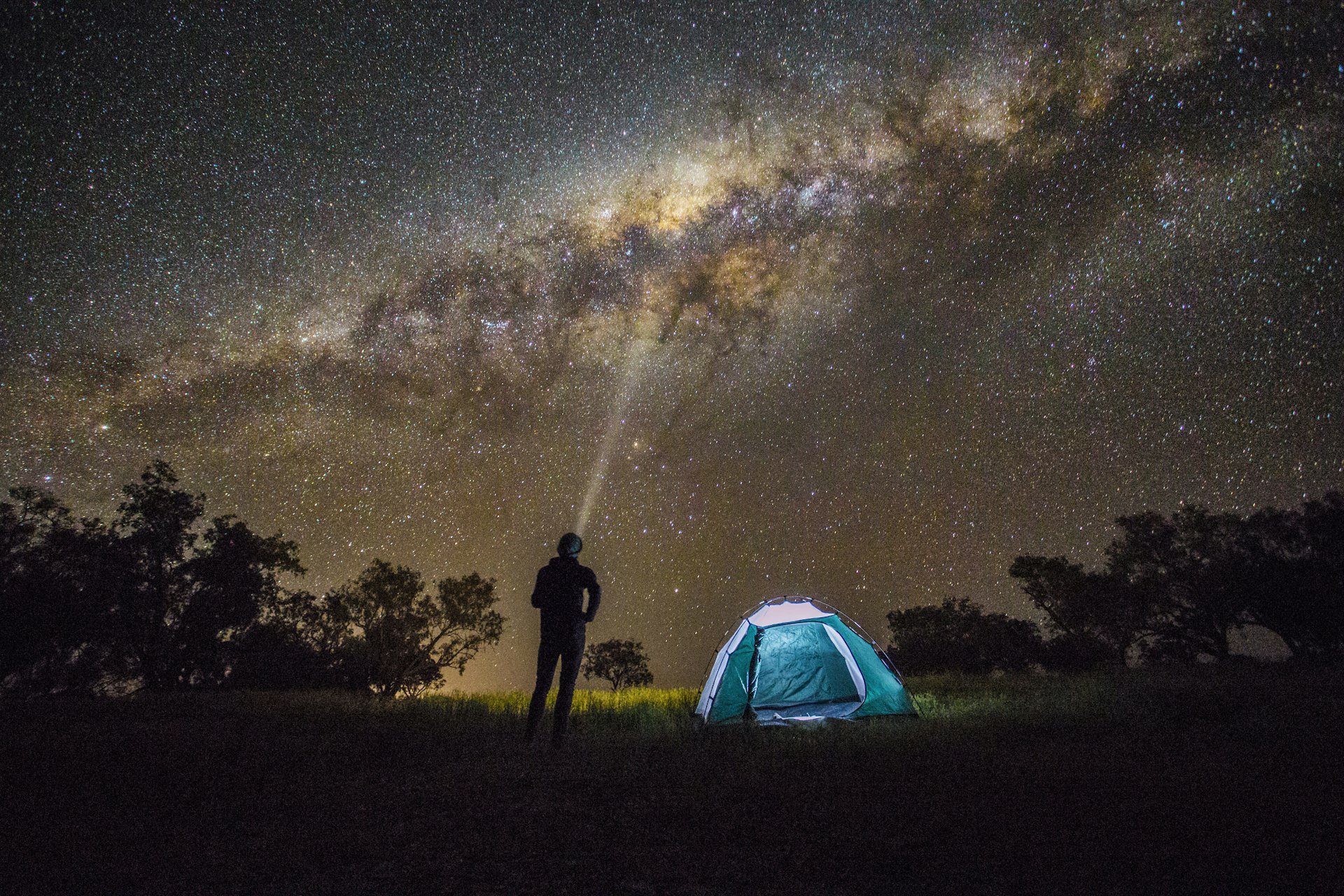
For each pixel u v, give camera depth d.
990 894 3.10
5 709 9.56
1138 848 3.58
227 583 19.89
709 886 3.29
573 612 7.45
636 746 7.05
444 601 23.59
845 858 3.60
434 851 3.81
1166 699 8.88
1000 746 6.63
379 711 9.63
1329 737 6.23
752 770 5.72
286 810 4.66
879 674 9.74
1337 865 3.25
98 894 3.19
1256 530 23.06
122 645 18.44
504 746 6.99
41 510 17.23
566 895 3.20
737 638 10.55
